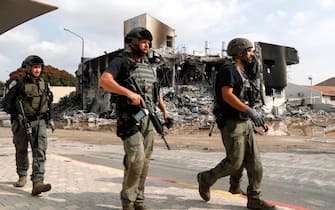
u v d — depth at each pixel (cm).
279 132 4347
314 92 7012
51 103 509
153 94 391
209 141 2236
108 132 3297
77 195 495
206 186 448
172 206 439
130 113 369
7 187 538
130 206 374
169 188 554
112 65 366
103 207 432
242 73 411
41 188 477
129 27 4778
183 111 3991
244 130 406
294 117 4625
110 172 705
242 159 411
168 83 4409
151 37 387
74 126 3753
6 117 3550
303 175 809
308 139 2848
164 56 4266
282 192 625
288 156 1262
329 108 6328
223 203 456
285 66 5419
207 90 4488
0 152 1104
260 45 5125
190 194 509
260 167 414
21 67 495
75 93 5816
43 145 493
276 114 4959
